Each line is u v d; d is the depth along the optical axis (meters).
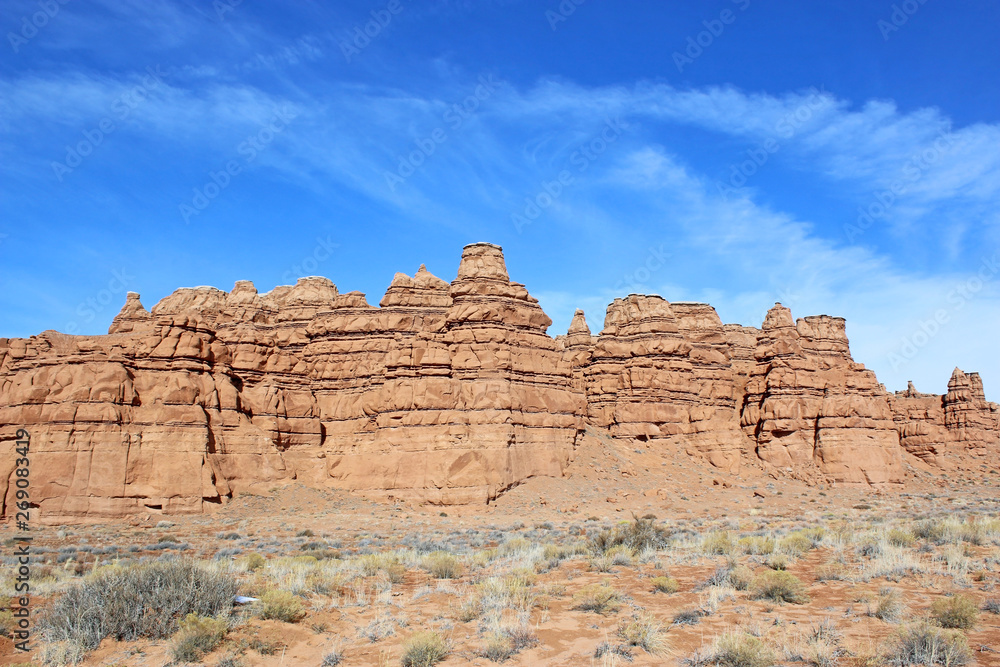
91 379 58.22
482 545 39.78
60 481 54.16
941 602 19.03
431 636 17.78
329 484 66.19
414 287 80.75
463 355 68.19
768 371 88.50
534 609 21.73
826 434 80.69
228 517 56.62
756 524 48.56
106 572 21.50
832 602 21.52
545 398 71.00
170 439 58.03
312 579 25.64
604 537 33.75
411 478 62.72
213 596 20.73
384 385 68.19
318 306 87.94
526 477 65.75
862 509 61.62
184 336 63.19
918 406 104.88
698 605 21.53
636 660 16.88
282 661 17.73
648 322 91.44
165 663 17.28
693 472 79.06
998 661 15.81
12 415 56.16
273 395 69.38
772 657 16.20
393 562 30.20
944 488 81.88
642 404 85.44
